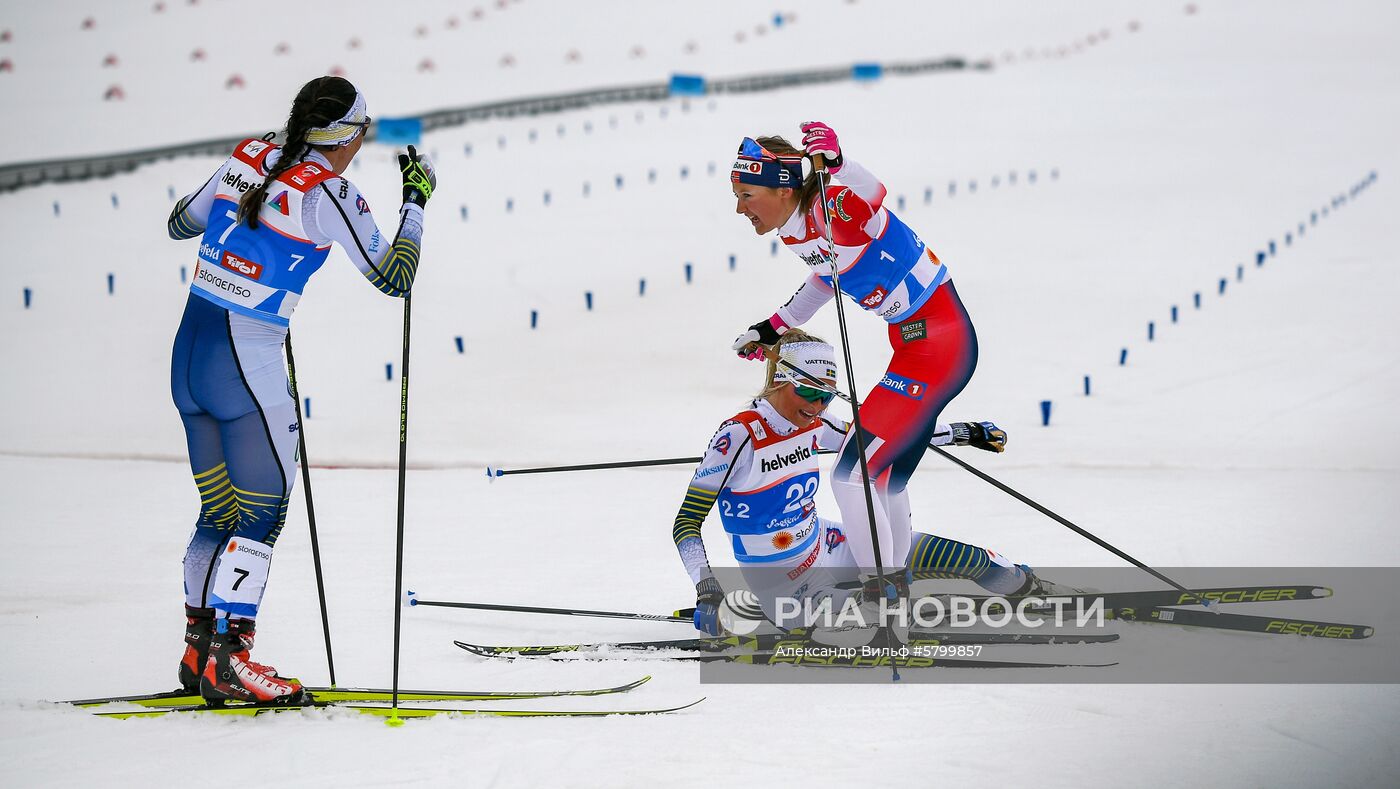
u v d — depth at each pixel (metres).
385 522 24.61
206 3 188.00
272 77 144.62
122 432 36.12
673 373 43.69
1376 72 136.00
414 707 13.20
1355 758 11.29
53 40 163.50
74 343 50.09
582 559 21.17
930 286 16.53
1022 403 37.69
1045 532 22.16
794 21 191.00
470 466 31.23
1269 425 33.66
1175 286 55.69
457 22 184.50
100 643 16.14
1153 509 24.11
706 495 15.43
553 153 103.56
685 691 13.79
